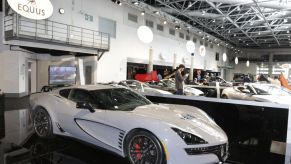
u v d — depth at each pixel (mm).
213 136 2666
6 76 9891
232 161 3105
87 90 3547
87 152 3244
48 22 10586
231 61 37781
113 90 3713
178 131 2504
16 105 7805
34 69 12070
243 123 3648
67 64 12438
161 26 19156
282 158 3199
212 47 30266
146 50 17438
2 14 9656
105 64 13719
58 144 3543
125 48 15344
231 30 22516
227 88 9125
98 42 13195
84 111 3248
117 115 2904
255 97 7160
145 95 4855
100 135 3043
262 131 3475
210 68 29734
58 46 10359
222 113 3891
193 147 2445
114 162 2928
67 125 3439
